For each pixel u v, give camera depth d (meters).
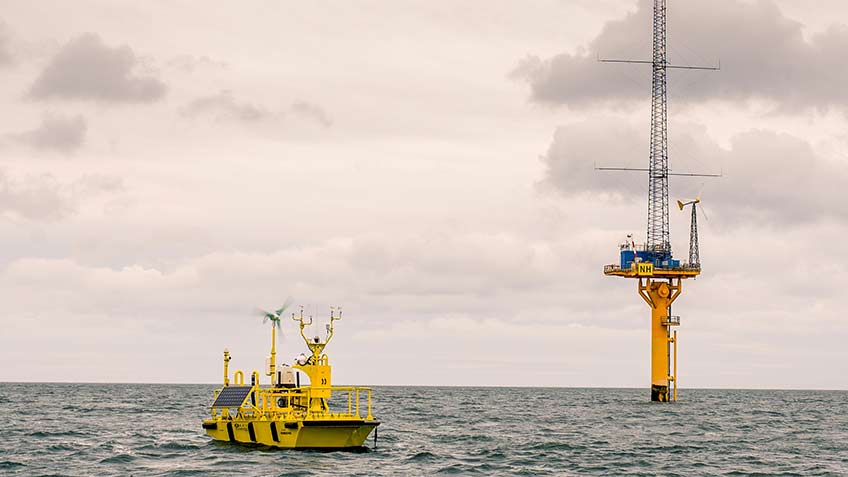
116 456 70.44
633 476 63.69
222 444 76.75
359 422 65.31
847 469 69.19
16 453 74.75
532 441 88.69
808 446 88.19
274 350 68.69
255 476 57.88
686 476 64.12
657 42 191.88
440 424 116.06
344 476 58.09
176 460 67.69
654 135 192.25
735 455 78.38
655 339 196.38
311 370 66.75
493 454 75.00
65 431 97.81
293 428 64.62
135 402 196.00
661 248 194.12
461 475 62.09
